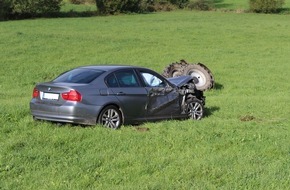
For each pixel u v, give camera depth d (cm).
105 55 3059
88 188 699
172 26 4706
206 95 2002
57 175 748
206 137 1008
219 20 5431
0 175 748
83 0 7394
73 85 1087
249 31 4475
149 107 1204
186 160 839
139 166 794
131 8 6341
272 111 1487
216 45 3669
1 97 1764
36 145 923
